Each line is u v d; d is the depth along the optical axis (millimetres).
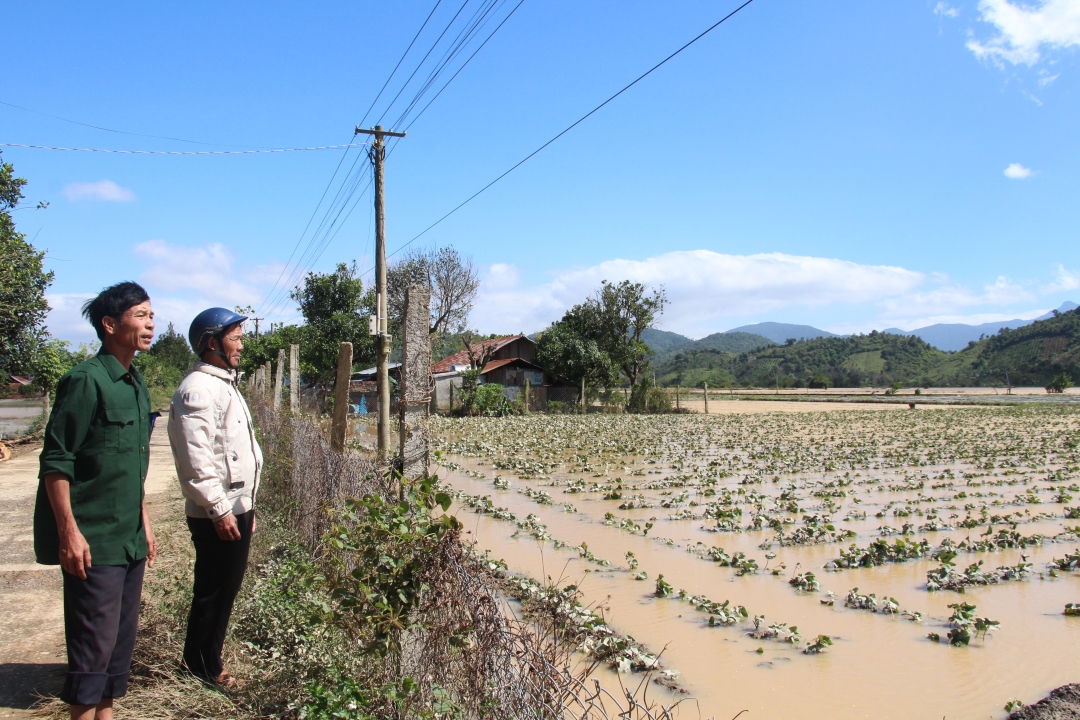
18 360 19766
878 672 5207
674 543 9109
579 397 42406
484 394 37250
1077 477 14547
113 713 3801
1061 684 5031
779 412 41281
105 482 3504
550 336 42844
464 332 50312
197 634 4180
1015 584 7352
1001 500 12000
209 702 3891
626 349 44219
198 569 4219
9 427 26547
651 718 2830
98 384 3477
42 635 5164
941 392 78188
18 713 3896
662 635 5914
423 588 3404
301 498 7633
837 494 12625
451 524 3393
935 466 16594
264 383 21344
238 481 4270
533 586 6758
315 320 35812
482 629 2975
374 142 17422
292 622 4719
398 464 5305
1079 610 6383
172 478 13680
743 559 8094
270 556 7016
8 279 17469
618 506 11664
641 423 31609
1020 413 36656
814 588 7172
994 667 5312
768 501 12031
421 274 46062
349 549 3803
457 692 3121
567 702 3268
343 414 7660
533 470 15922
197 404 4023
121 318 3633
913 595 7035
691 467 16578
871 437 23672
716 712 4551
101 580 3447
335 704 3482
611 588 7180
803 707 4645
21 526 9055
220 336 4266
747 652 5566
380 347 13508
